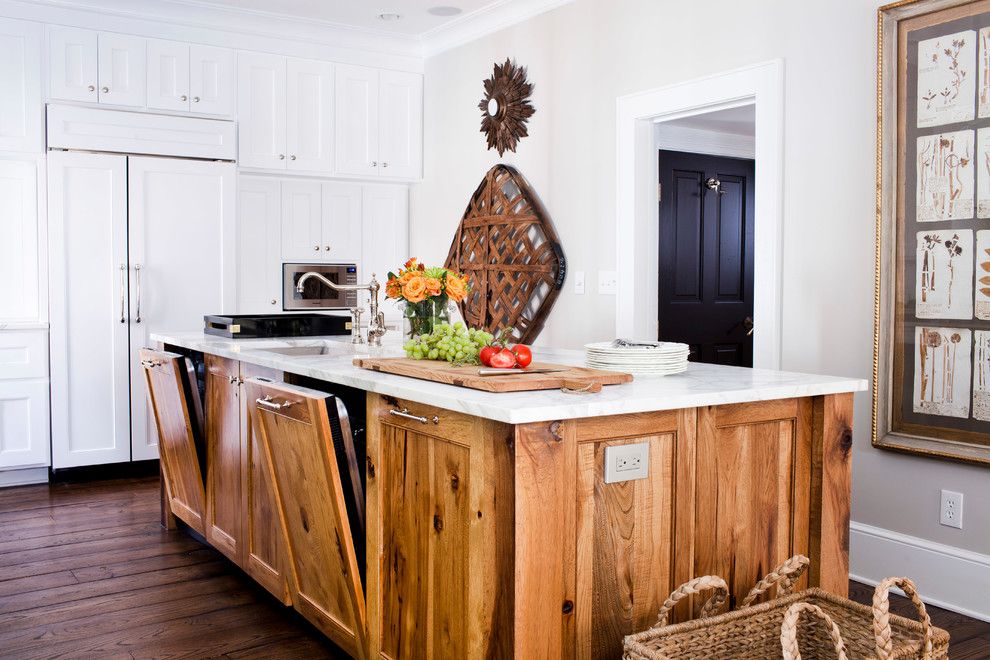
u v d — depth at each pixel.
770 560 2.29
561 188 4.69
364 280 5.90
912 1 2.96
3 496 4.49
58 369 4.73
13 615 2.87
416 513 2.13
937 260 2.93
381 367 2.42
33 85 4.64
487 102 5.19
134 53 4.91
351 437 2.22
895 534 3.13
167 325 5.03
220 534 3.27
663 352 2.40
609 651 1.99
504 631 1.83
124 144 4.88
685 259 5.57
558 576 1.85
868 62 3.17
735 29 3.67
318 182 5.70
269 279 5.53
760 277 3.56
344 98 5.64
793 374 2.50
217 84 5.17
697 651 1.95
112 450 4.89
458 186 5.58
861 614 2.06
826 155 3.32
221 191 5.17
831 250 3.31
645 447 2.02
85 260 4.78
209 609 2.94
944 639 1.92
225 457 3.17
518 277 4.96
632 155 4.20
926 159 2.95
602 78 4.39
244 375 2.99
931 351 2.96
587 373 2.23
